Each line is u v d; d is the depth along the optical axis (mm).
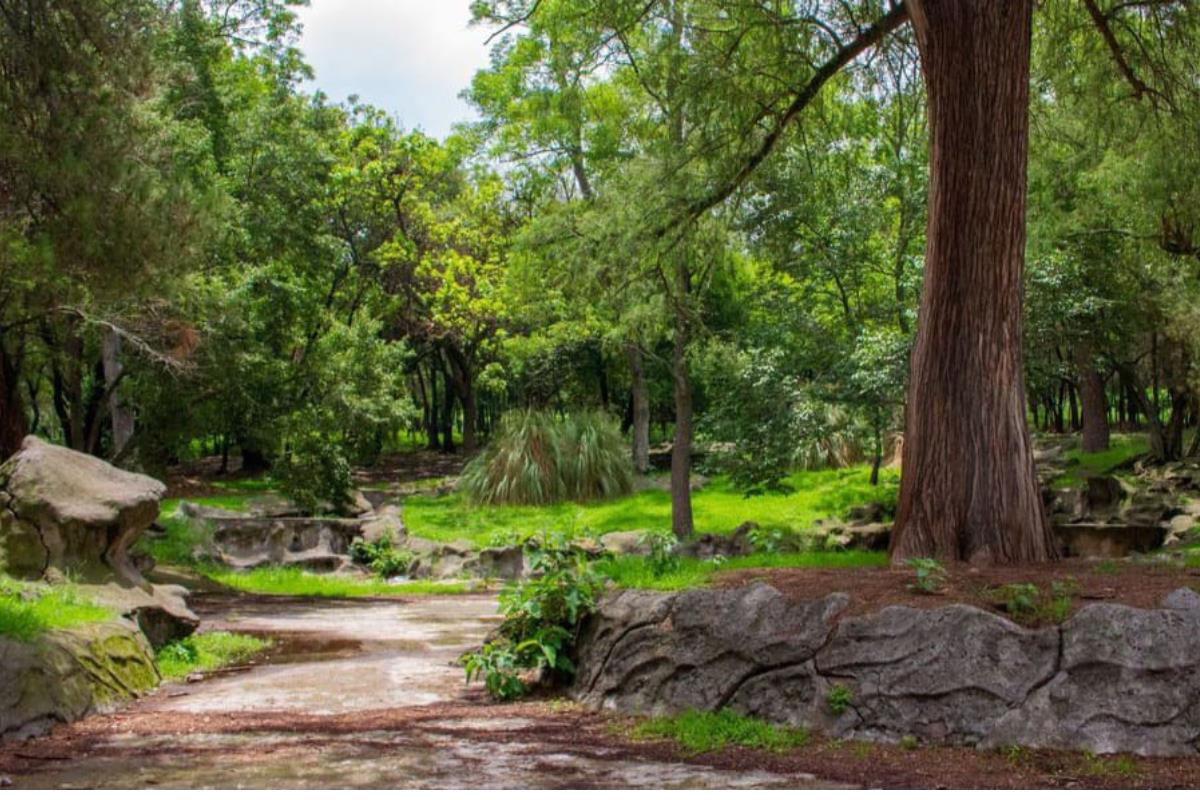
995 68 9250
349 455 26250
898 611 6949
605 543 22750
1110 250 22828
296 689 9172
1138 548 19031
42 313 15594
